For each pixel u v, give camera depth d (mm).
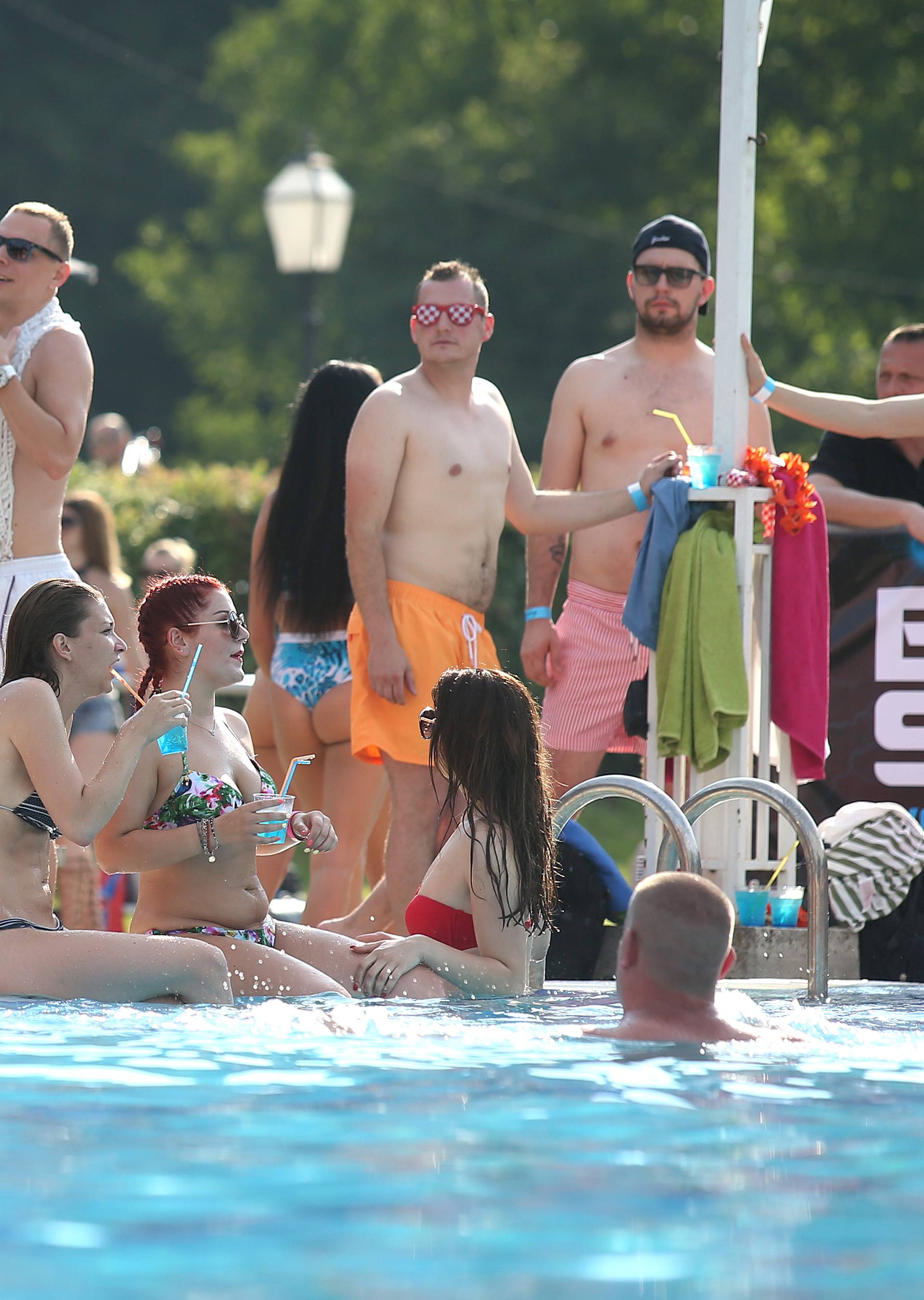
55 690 14094
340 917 18938
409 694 17328
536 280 92062
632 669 19484
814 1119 8727
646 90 93688
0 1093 9094
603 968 17297
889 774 18406
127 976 12883
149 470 38812
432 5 107688
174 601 14930
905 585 18359
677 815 14008
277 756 20625
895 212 82812
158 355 120062
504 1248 6453
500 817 14227
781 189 86875
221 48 115188
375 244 97375
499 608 36625
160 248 113688
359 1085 9445
